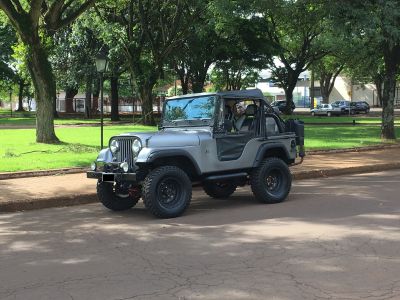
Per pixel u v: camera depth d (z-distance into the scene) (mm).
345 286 5172
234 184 10328
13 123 37906
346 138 22938
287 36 48375
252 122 9867
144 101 34844
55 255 6539
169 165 8891
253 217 8664
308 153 17781
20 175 13055
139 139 8547
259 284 5250
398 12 16812
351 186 12188
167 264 6012
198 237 7305
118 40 33812
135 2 33656
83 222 8688
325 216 8617
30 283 5422
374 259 6078
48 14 20078
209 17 30188
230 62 44000
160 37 34812
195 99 9672
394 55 21188
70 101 57031
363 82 74062
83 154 16984
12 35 49562
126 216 9109
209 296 4930
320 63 60031
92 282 5406
